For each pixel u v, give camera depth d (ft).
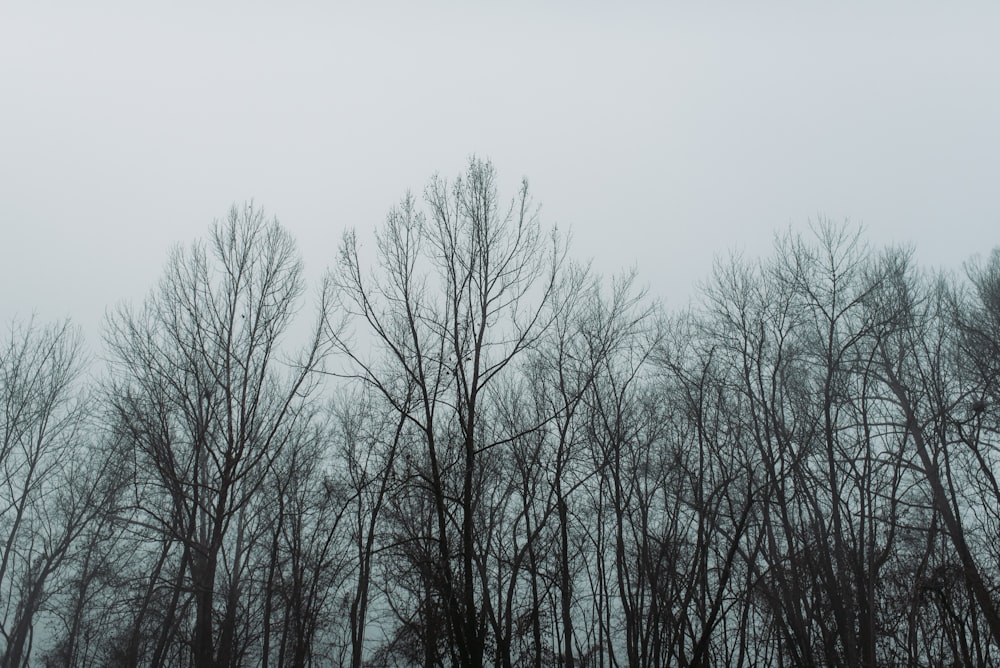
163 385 76.02
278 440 79.51
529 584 70.69
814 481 70.59
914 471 70.08
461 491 64.75
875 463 70.33
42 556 84.38
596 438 74.28
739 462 73.31
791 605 68.90
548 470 72.23
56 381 90.53
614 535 78.33
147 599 74.49
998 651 69.87
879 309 72.02
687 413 76.74
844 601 66.90
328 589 75.77
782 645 76.38
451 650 58.95
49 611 88.53
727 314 77.05
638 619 70.85
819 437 72.28
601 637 72.90
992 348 70.64
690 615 77.00
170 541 76.02
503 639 61.57
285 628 78.38
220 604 77.10
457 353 64.80
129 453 77.56
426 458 67.41
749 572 67.72
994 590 65.51
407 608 66.13
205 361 77.61
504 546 70.33
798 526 73.26
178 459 77.05
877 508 71.46
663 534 75.66
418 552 63.26
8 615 89.40
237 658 76.02
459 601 58.90
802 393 74.13
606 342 75.00
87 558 83.51
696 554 69.36
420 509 67.36
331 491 77.46
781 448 70.03
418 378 65.72
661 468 77.66
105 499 82.43
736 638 74.54
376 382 63.52
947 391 71.97
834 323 72.33
